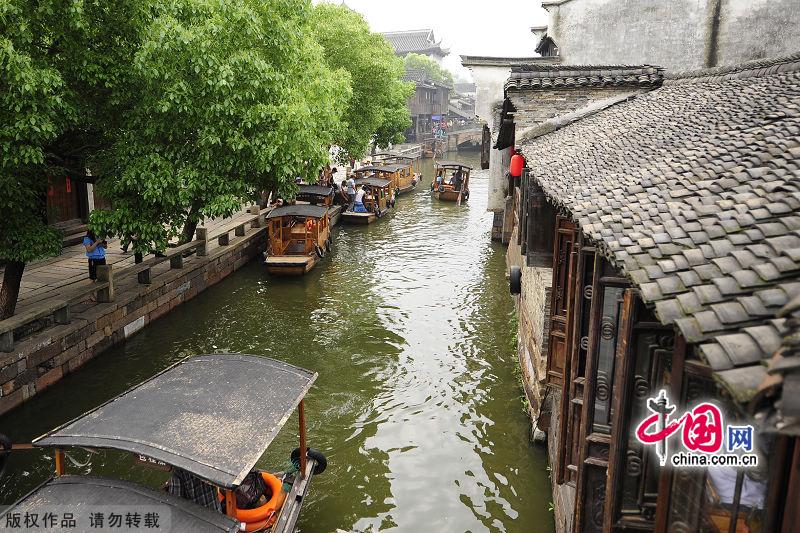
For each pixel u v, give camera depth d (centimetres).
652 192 465
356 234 2492
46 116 866
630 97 1044
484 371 1230
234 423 624
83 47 963
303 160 1348
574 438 600
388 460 930
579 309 572
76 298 1130
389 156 4231
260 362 763
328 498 843
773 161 423
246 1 1234
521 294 1336
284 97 1253
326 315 1525
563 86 1085
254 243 2014
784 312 233
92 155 1077
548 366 746
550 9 1725
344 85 2077
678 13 1612
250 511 670
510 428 1019
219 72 1072
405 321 1498
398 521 800
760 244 305
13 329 976
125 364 1200
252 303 1598
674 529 344
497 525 793
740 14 1566
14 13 843
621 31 1670
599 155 680
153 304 1396
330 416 1052
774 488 269
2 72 842
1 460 818
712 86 878
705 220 361
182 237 1552
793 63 758
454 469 909
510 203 2012
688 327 264
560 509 736
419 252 2192
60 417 1005
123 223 1067
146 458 624
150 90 1042
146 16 1002
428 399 1115
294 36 1312
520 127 1108
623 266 355
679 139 618
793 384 192
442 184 3372
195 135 1150
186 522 527
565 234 714
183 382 697
